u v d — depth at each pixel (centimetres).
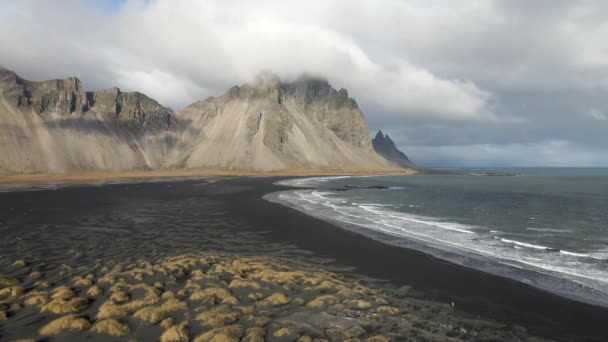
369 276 2031
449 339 1266
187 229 3400
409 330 1325
